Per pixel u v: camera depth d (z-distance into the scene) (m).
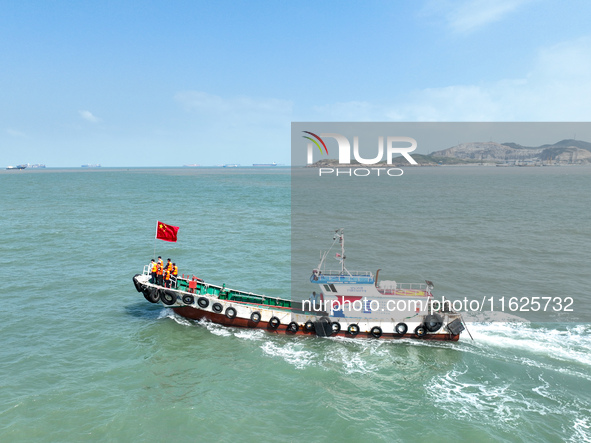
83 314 28.33
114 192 130.88
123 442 15.92
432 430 17.09
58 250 46.22
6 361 21.67
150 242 50.94
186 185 171.62
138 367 21.56
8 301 30.33
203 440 16.16
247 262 42.06
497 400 19.44
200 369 21.61
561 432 17.19
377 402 19.14
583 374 21.92
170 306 27.17
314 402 18.97
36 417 17.14
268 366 22.19
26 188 145.12
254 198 109.06
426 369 22.28
